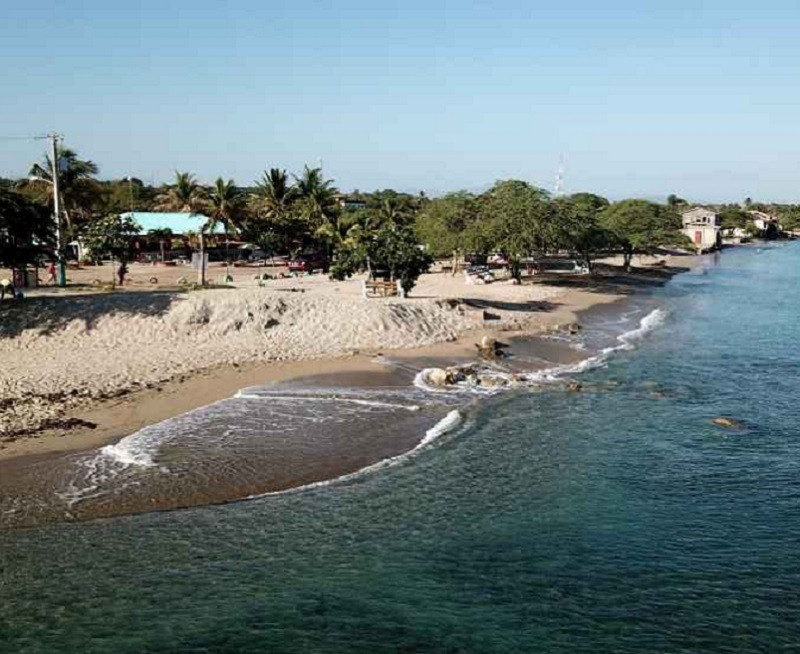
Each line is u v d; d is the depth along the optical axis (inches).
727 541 693.3
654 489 815.7
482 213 2704.2
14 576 599.8
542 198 2716.5
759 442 974.4
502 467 873.5
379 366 1322.6
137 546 654.5
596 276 3154.5
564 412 1098.7
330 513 734.5
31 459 833.5
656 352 1583.4
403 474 841.5
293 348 1419.8
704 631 549.6
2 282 1617.9
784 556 664.4
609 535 702.5
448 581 612.7
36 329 1408.7
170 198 2428.6
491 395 1178.0
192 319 1483.8
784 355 1558.8
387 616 559.5
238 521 709.9
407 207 3961.6
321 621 551.5
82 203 2765.7
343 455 887.1
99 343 1379.2
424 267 1893.5
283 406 1067.3
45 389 1095.6
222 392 1125.1
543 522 727.7
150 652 512.4
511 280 2669.8
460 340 1595.7
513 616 564.1
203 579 604.7
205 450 881.5
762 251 6176.2
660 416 1087.6
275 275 2493.8
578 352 1552.7
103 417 986.7
